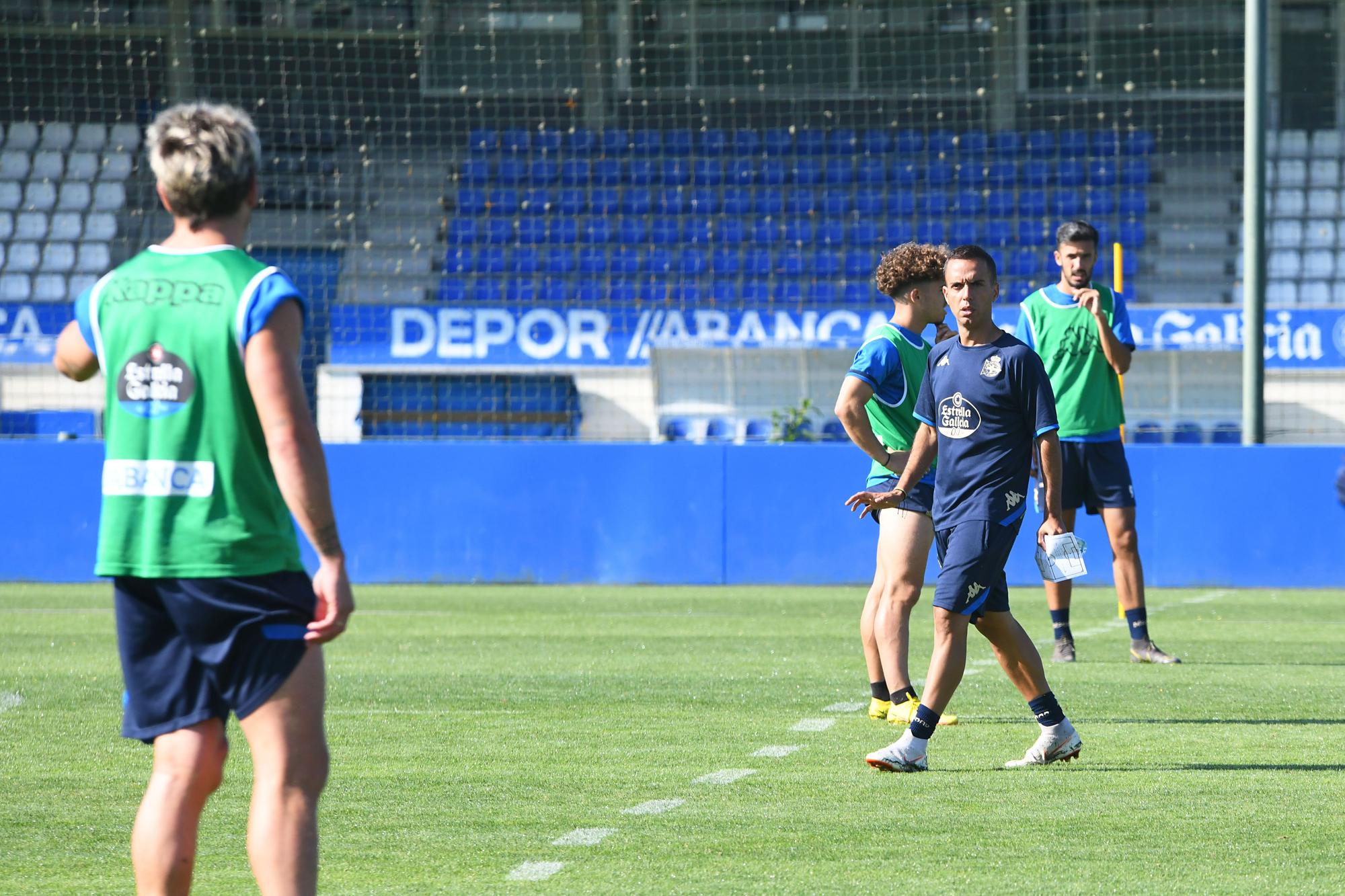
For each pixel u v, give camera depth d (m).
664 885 10.98
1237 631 31.08
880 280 18.41
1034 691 15.93
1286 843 12.31
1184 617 34.06
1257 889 10.83
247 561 8.60
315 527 8.50
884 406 18.31
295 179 75.56
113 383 8.75
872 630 19.42
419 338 64.69
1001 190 76.19
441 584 43.41
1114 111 78.25
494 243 73.94
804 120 78.94
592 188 76.12
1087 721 19.12
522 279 72.31
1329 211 75.31
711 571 43.31
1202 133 77.94
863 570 43.09
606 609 36.25
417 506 43.59
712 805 13.91
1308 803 13.93
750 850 12.07
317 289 71.81
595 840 12.45
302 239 73.62
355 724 18.95
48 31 77.69
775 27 79.38
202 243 8.91
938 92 77.94
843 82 79.25
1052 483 15.57
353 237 72.19
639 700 21.22
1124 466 25.83
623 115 79.31
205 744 8.95
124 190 75.62
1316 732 18.23
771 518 43.25
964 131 78.38
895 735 18.02
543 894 10.74
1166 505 41.72
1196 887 10.88
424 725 18.84
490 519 43.53
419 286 71.88
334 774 15.49
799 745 17.27
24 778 15.39
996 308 69.62
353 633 30.77
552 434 63.97
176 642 8.82
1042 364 15.54
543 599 39.00
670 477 43.38
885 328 18.27
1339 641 29.11
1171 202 76.06
